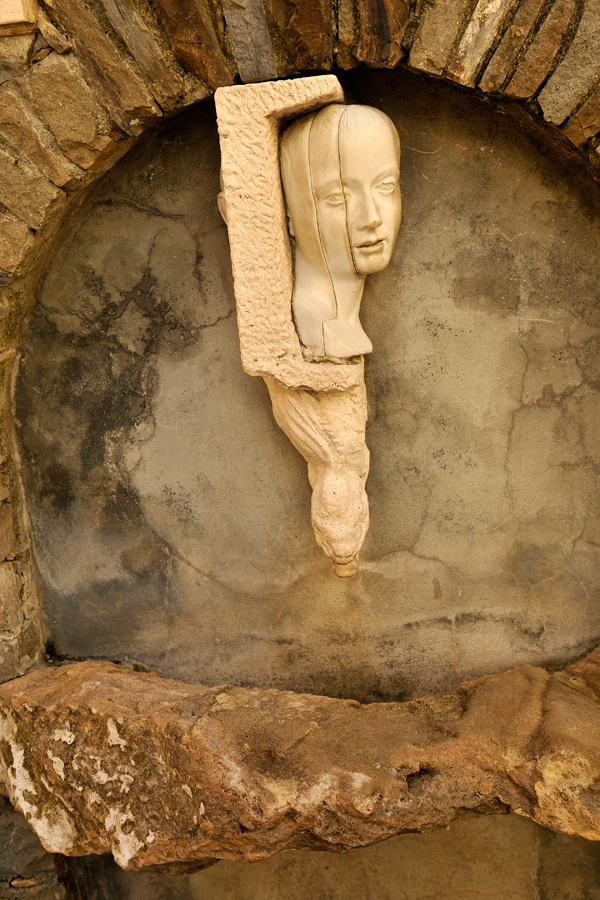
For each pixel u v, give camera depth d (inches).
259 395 75.1
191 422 76.9
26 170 63.4
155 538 80.4
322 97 56.7
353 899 88.3
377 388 73.8
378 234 61.4
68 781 69.5
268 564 79.5
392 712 71.8
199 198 70.4
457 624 79.5
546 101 58.2
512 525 76.3
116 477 79.3
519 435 73.9
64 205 67.1
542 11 55.5
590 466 73.7
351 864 87.8
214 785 61.6
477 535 76.9
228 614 81.5
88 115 61.6
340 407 66.5
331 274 64.2
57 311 75.1
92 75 60.1
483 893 86.4
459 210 68.4
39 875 80.4
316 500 69.3
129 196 71.1
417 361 72.8
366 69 64.2
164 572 81.1
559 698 68.5
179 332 74.6
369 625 80.3
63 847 71.4
